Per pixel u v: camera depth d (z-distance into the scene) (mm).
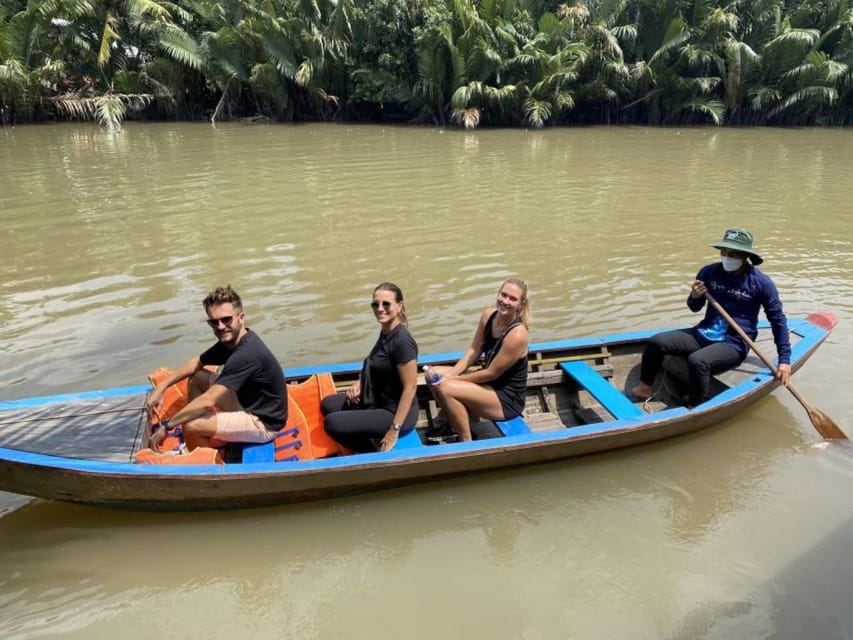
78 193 12531
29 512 4207
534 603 3598
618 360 5836
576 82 26203
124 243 9461
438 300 7461
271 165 15797
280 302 7375
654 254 9125
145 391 4656
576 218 10992
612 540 4055
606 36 24766
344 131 23328
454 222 10656
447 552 3979
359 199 12211
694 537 4062
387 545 4031
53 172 14641
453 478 4492
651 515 4266
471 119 24031
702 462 4801
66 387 5605
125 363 6020
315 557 3938
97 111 24031
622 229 10359
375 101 26438
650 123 27562
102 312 7098
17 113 23797
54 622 3451
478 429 5066
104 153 17438
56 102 24188
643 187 13633
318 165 15898
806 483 4559
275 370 4340
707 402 4922
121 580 3744
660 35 26641
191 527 4129
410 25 25328
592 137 22562
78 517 4176
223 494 4004
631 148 19766
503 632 3418
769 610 3516
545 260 8844
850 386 5715
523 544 4035
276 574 3811
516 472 4641
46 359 6062
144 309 7184
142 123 25234
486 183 13820
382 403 4488
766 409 5465
